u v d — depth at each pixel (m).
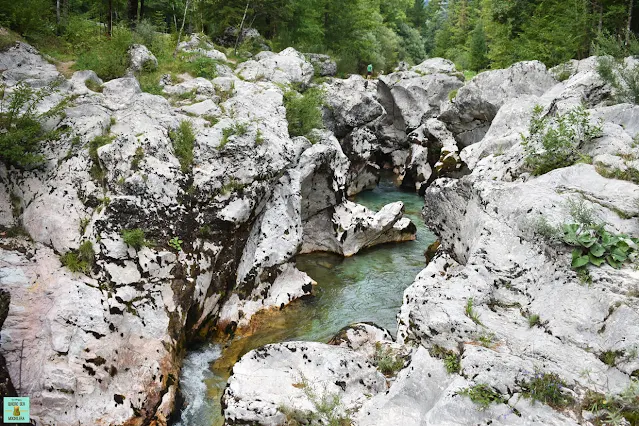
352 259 14.45
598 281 6.21
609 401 5.12
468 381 5.65
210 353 9.34
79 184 8.77
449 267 10.42
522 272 7.14
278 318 10.76
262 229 11.33
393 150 27.86
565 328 6.07
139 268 8.38
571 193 7.64
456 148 21.73
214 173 10.02
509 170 9.42
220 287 10.19
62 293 7.54
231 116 12.14
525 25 22.92
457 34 52.72
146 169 9.07
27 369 6.85
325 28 32.41
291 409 6.28
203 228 9.66
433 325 6.56
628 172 7.90
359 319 10.80
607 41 13.82
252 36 23.94
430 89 25.91
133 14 19.30
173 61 16.28
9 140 8.56
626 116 9.60
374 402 6.29
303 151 13.52
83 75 12.10
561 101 11.38
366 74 36.84
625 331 5.57
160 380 7.88
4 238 8.23
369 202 20.80
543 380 5.40
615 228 6.93
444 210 10.57
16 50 11.98
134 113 10.17
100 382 7.23
